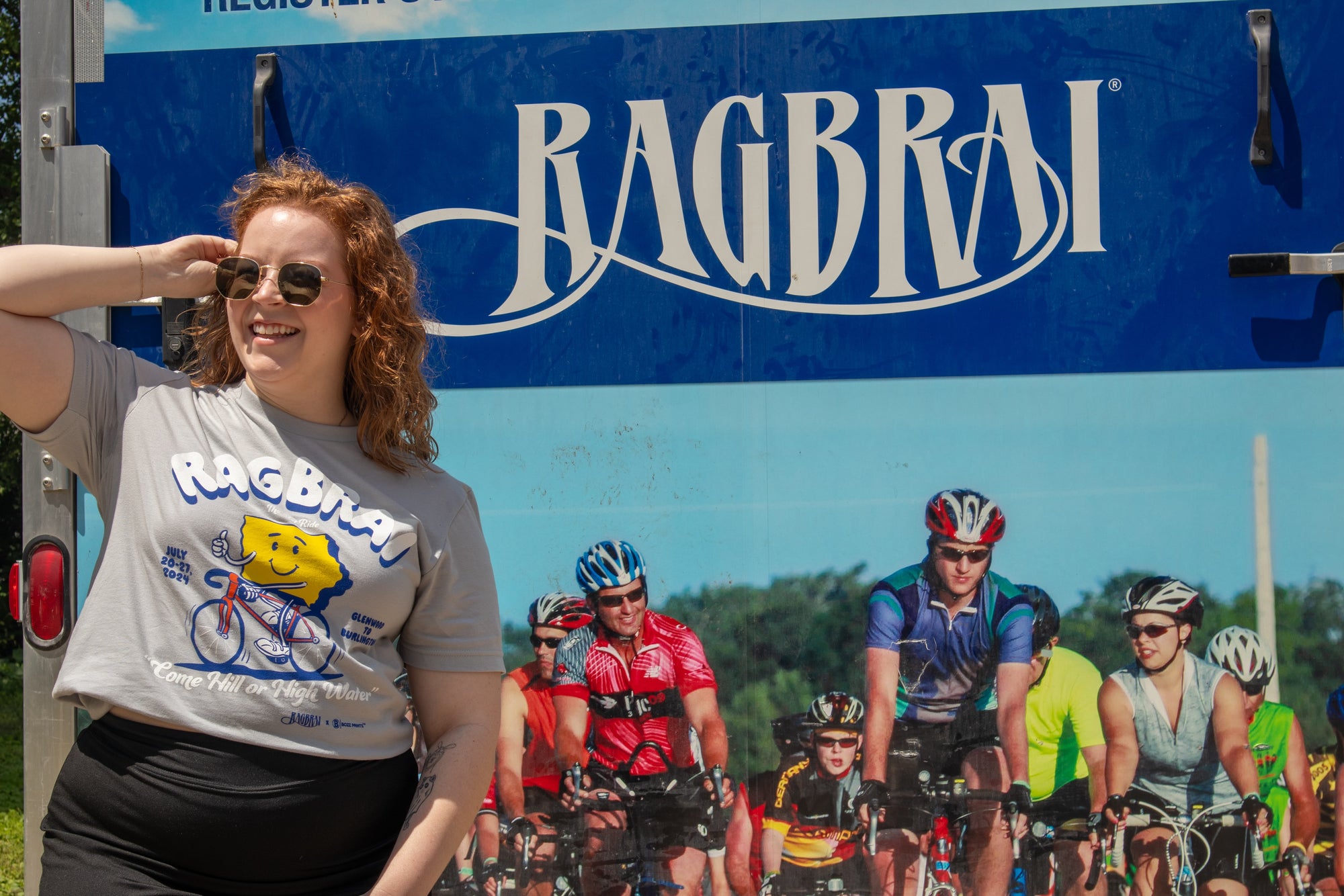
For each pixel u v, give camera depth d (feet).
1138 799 6.26
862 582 6.46
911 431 6.48
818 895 6.38
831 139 6.57
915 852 6.35
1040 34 6.51
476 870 6.50
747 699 6.47
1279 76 6.43
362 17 6.79
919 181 6.54
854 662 6.43
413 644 5.11
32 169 6.89
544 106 6.71
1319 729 6.19
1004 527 6.40
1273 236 6.43
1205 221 6.44
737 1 6.63
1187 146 6.46
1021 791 6.31
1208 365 6.39
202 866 4.51
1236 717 6.23
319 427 5.00
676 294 6.63
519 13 6.72
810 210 6.58
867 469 6.50
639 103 6.67
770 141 6.61
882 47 6.56
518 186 6.72
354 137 6.79
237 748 4.52
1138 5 6.49
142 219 6.86
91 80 6.89
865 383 6.52
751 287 6.59
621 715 6.50
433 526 5.02
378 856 4.90
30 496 6.82
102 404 4.86
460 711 5.09
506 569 6.61
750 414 6.56
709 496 6.56
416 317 5.27
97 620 4.62
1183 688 6.26
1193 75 6.47
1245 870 6.19
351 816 4.71
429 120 6.76
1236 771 6.21
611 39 6.69
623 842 6.47
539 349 6.67
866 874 6.37
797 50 6.60
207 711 4.50
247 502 4.71
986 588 6.39
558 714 6.53
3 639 26.00
